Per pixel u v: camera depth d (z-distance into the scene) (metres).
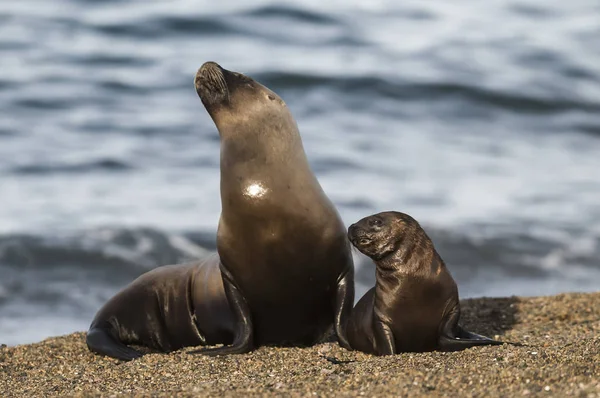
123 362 35.00
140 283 39.34
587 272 65.56
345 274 35.44
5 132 96.12
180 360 33.00
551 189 84.50
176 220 72.81
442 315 32.88
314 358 32.69
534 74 120.69
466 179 86.81
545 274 65.12
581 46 133.00
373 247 32.66
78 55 120.38
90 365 34.16
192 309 38.09
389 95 112.56
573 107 111.31
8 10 136.25
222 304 36.75
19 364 34.94
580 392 23.55
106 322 38.62
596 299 43.31
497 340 34.88
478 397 24.14
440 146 98.12
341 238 35.00
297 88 113.94
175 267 39.59
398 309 32.69
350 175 86.56
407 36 133.25
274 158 34.09
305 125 103.12
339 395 25.39
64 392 29.56
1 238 67.00
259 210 33.59
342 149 94.75
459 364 28.22
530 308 42.44
